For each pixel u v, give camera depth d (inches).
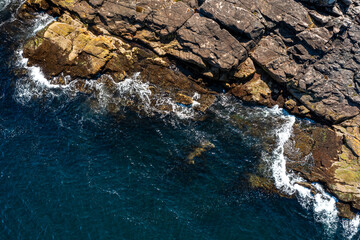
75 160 1058.1
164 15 1158.3
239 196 1019.9
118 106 1170.0
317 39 1088.8
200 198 1004.6
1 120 1130.0
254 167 1067.9
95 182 1013.8
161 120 1154.0
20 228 924.6
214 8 1106.1
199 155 1084.5
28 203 970.1
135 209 967.6
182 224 949.2
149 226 938.7
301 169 1062.4
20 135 1104.2
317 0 1085.1
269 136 1123.3
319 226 983.0
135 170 1045.2
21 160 1052.5
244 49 1125.7
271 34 1143.0
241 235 946.7
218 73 1176.8
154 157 1074.7
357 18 1069.1
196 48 1143.6
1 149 1073.5
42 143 1090.1
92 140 1103.0
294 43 1129.4
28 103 1172.5
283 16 1104.2
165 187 1016.2
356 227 985.5
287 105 1166.3
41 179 1015.6
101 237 912.3
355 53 1079.0
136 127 1136.8
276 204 1015.0
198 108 1173.7
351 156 1064.2
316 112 1131.9
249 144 1111.0
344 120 1120.8
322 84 1108.5
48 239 903.7
